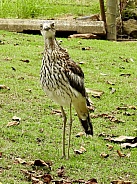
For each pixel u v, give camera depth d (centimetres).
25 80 1210
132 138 908
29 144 859
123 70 1391
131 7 2152
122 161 827
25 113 1008
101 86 1220
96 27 1858
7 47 1530
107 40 1869
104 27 1864
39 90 1151
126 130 964
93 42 1728
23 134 898
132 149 875
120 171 788
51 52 768
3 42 1609
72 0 2578
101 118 1020
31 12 2209
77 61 1445
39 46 1612
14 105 1041
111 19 1869
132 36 2012
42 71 786
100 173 777
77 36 1812
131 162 825
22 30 1864
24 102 1065
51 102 1080
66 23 1861
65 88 779
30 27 1862
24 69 1307
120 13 2006
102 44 1711
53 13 2319
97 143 892
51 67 770
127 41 1891
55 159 809
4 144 848
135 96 1172
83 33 1862
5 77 1217
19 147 841
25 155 816
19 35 1777
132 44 1773
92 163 810
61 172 765
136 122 1012
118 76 1328
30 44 1642
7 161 786
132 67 1430
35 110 1029
